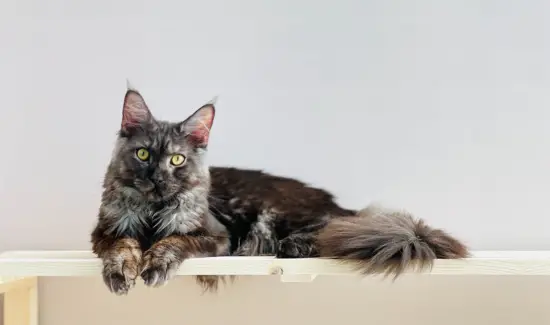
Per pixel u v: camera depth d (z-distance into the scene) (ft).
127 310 4.98
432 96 4.98
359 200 4.98
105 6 5.14
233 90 5.08
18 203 5.08
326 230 4.18
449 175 4.94
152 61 5.12
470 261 3.92
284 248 4.21
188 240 4.18
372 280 4.91
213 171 4.85
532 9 4.96
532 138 4.91
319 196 4.79
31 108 5.11
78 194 5.07
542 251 4.67
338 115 5.02
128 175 4.28
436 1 5.01
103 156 5.08
